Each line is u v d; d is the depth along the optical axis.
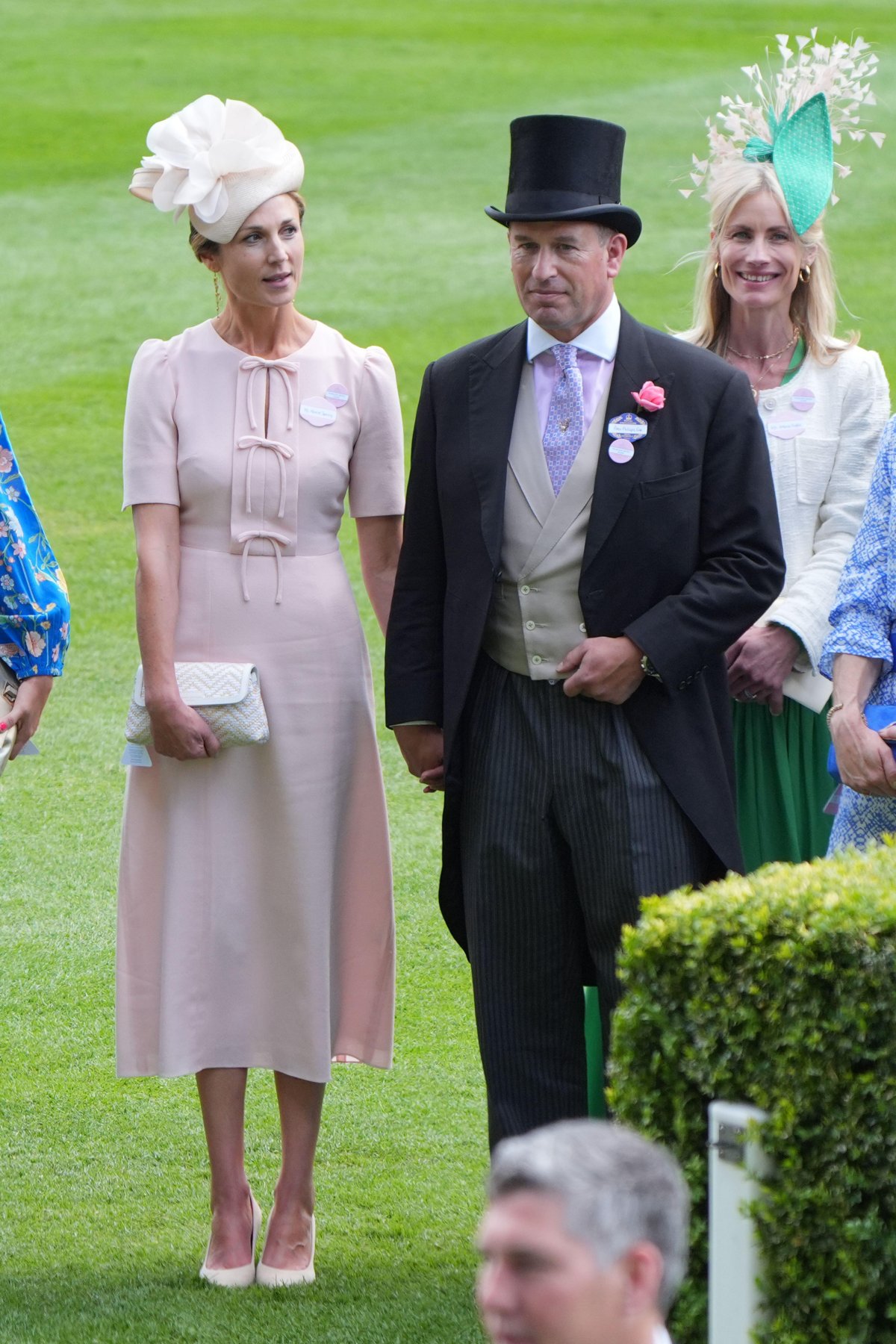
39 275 62.56
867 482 16.84
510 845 14.58
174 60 95.38
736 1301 10.91
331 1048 16.22
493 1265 7.66
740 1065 10.94
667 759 14.38
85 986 21.94
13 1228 16.25
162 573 15.59
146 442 15.68
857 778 14.58
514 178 14.59
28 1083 19.53
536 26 103.50
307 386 15.89
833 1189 10.66
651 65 93.00
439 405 15.13
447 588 15.00
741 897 11.08
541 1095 14.75
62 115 85.31
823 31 99.06
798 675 16.50
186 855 15.70
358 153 78.25
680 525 14.43
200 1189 17.17
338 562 16.05
